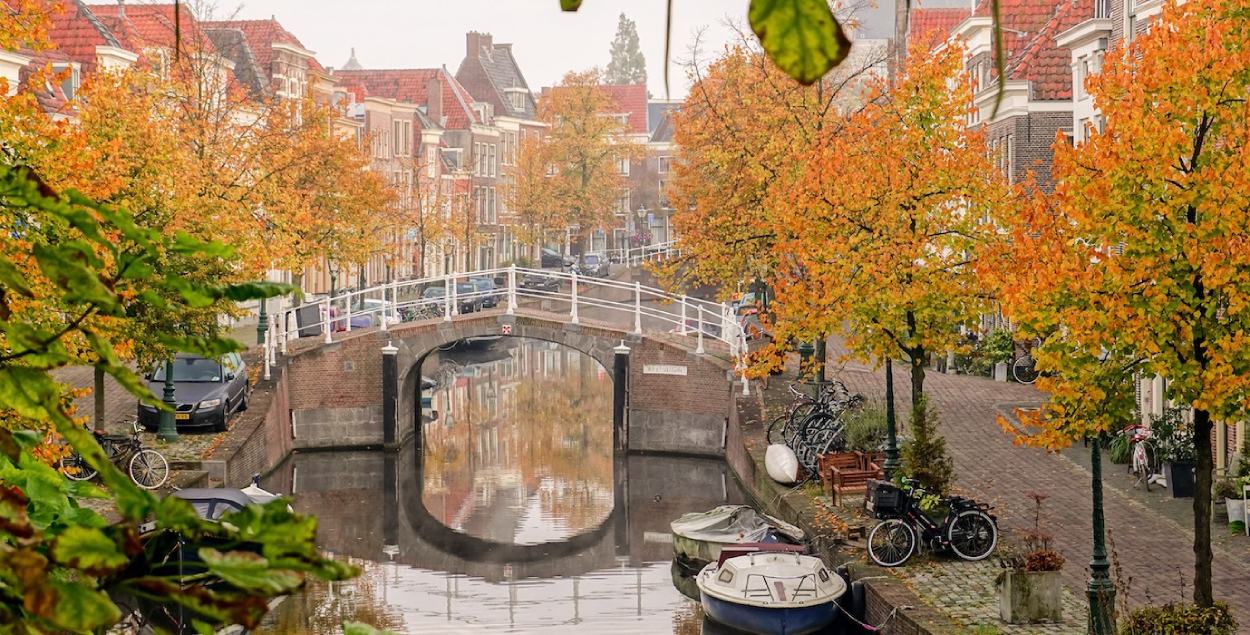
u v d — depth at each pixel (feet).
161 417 107.96
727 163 117.91
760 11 5.70
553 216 287.07
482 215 309.63
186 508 6.94
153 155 86.69
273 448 124.67
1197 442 52.95
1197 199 52.80
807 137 110.93
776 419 111.55
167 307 7.88
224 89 151.33
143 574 7.17
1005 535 75.31
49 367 7.98
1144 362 55.83
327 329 136.87
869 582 68.85
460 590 90.38
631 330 135.33
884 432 94.58
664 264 130.52
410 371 138.10
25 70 132.98
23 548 6.93
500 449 141.28
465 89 347.77
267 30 208.54
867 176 82.07
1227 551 70.74
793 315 85.46
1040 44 143.43
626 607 85.76
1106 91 55.98
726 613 74.13
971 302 81.20
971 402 123.54
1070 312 54.75
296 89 211.61
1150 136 53.06
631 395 134.92
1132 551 71.15
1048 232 58.18
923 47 83.25
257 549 7.04
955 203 85.30
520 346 242.99
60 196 7.56
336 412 136.98
